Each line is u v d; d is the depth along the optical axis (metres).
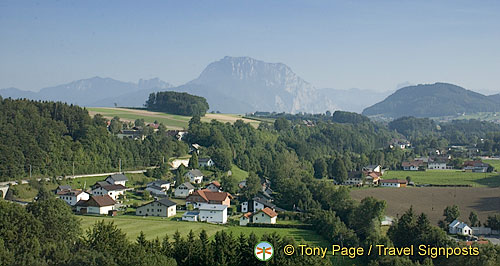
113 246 84.44
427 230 109.75
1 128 190.25
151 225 137.00
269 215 145.25
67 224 100.44
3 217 88.38
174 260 82.38
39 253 81.56
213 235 126.38
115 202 163.38
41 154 190.62
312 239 125.62
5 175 177.38
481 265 92.06
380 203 131.50
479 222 142.25
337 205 156.88
